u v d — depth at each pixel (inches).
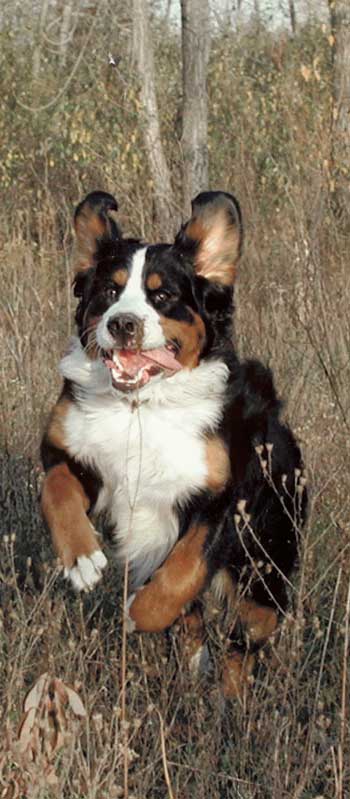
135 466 113.1
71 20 312.5
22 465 143.2
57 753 97.5
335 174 222.4
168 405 113.1
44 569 119.8
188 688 110.3
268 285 189.9
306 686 109.0
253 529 118.5
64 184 295.9
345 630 102.4
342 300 175.5
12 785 94.4
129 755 99.0
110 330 108.9
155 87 293.9
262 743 105.1
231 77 311.0
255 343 171.8
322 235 208.5
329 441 140.9
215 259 115.0
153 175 263.0
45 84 308.8
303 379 154.3
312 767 101.3
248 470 117.3
